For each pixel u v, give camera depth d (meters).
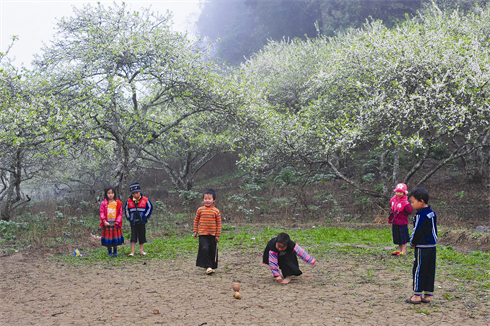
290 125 15.84
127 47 13.55
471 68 12.62
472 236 8.96
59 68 13.55
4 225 11.70
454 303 4.43
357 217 14.63
